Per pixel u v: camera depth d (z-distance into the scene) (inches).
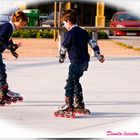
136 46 907.4
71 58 312.3
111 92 415.5
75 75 315.3
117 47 871.1
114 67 569.0
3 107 351.6
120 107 358.6
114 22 1294.3
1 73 351.3
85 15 1637.6
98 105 363.6
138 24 1269.7
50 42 973.8
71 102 322.7
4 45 333.7
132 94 409.4
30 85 441.1
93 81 468.8
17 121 314.2
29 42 958.4
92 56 660.7
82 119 320.8
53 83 453.7
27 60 614.9
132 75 512.4
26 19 338.3
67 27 318.0
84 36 314.2
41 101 373.4
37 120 316.8
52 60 619.8
